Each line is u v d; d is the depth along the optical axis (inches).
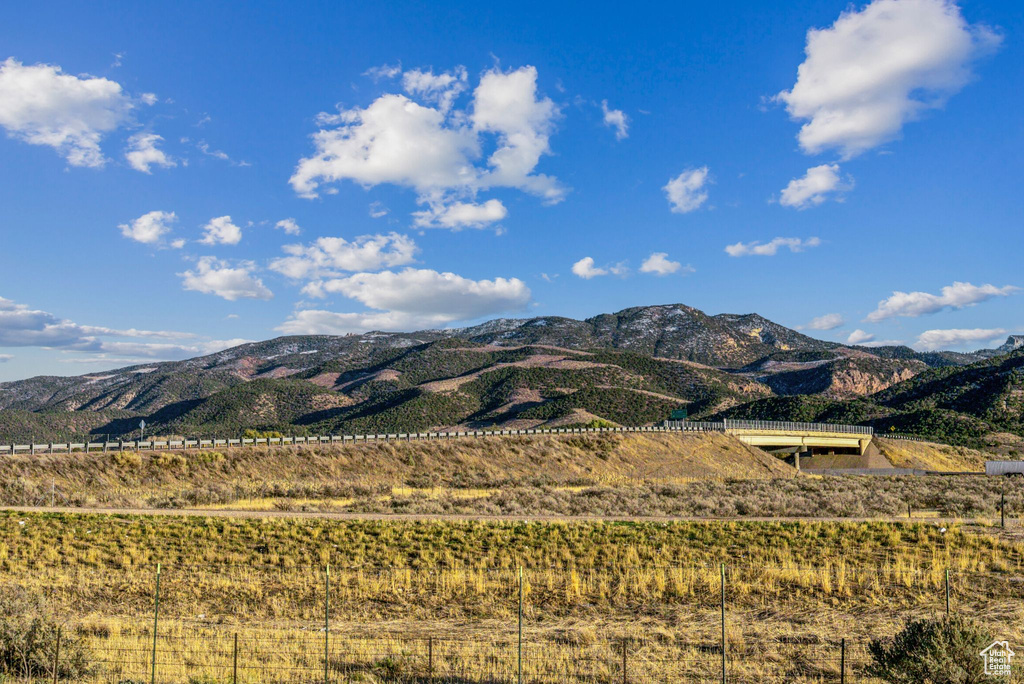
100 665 680.4
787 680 698.2
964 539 1350.9
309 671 710.5
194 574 1117.7
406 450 2989.7
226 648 773.3
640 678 703.7
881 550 1291.8
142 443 2500.0
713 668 730.8
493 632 864.3
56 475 2084.2
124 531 1362.0
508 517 1705.2
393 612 957.8
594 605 986.1
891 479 3265.3
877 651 666.8
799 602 979.9
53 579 1070.4
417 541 1359.5
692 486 2741.1
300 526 1454.2
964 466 4896.7
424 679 698.2
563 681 692.1
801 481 3080.7
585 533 1429.6
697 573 1107.3
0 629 639.8
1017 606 946.1
